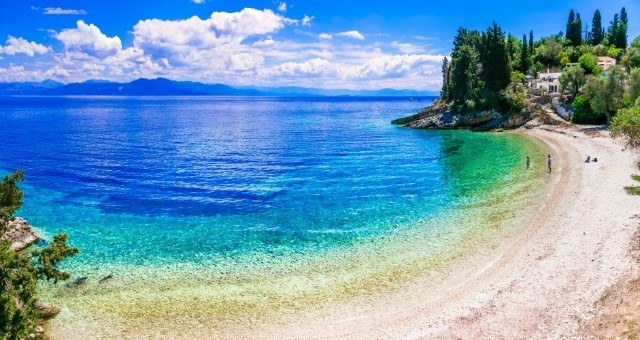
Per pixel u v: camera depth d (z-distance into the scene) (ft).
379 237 118.11
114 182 193.06
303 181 188.34
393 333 76.69
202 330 79.46
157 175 207.41
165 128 462.19
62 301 89.40
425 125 394.32
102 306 87.56
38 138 363.35
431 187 169.99
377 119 569.64
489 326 75.15
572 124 315.37
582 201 132.87
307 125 483.92
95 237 123.65
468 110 371.56
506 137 310.04
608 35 579.48
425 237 116.67
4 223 81.30
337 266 101.91
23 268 71.31
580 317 74.08
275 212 143.64
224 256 109.19
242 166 227.61
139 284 95.96
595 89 290.15
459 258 103.09
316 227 127.65
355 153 264.52
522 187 159.12
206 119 608.60
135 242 119.44
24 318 66.28
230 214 142.82
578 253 96.99
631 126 150.51
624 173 163.84
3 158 258.37
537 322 74.64
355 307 85.30
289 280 96.22
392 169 210.59
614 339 66.90
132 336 78.02
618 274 84.99
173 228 130.21
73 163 241.55
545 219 122.01
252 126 480.64
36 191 176.76
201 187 181.06
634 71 276.21
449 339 72.95
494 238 112.98
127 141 343.05
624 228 107.04
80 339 77.51
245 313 84.28
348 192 166.40
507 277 91.40
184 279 97.81
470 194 155.74
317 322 81.15
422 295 88.28
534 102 366.84
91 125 499.92
